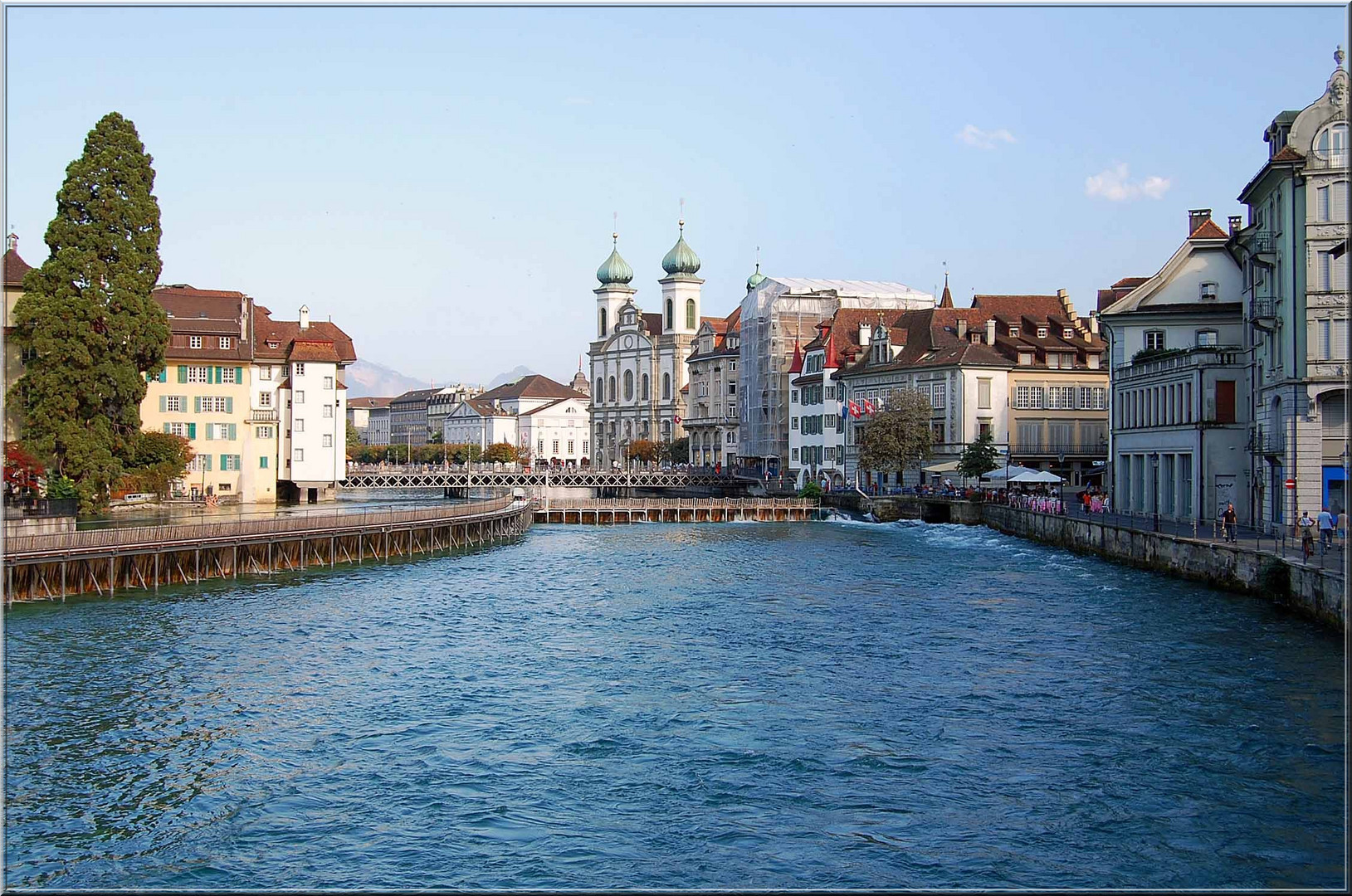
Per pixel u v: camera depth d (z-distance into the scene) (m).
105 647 50.62
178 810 31.73
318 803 32.16
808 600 66.25
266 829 30.44
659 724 39.22
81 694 42.81
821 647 51.72
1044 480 112.81
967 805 31.30
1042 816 30.33
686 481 169.12
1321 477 64.00
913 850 28.61
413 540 93.31
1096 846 28.44
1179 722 37.66
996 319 137.25
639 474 168.38
